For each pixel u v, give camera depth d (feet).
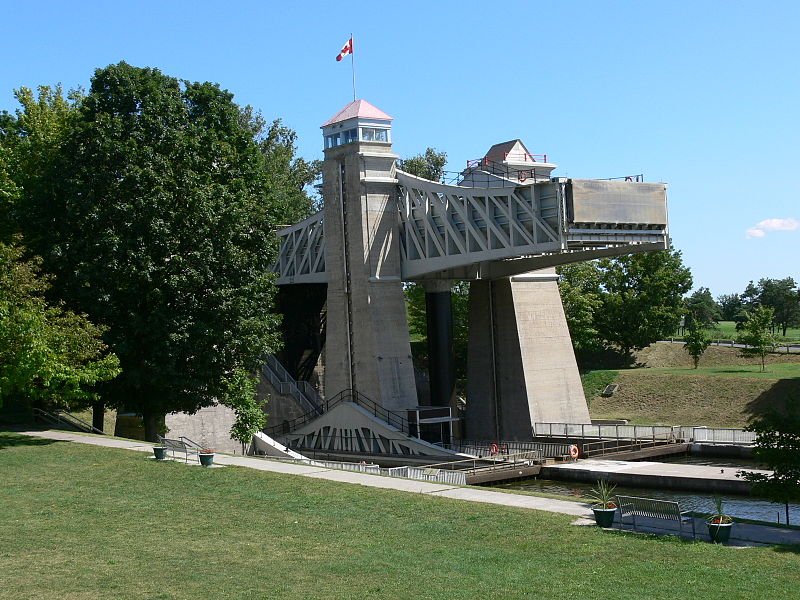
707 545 69.77
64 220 149.79
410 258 207.92
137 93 156.76
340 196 214.28
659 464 171.73
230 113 170.19
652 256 331.98
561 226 163.94
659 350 343.26
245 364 164.04
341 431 208.44
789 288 517.96
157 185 149.38
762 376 266.16
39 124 168.45
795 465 85.97
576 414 221.05
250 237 163.12
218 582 61.57
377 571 63.98
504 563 65.67
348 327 213.25
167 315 149.38
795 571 62.69
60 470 105.81
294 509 84.84
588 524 77.25
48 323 131.85
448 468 174.60
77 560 67.36
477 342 223.30
